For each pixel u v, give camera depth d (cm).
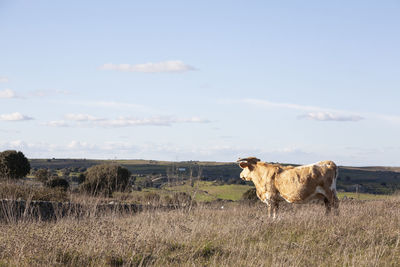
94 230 1032
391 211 1459
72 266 882
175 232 1148
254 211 1692
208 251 1012
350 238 1059
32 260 872
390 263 879
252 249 1005
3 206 1483
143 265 918
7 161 3988
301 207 1645
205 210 1599
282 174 1409
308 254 962
